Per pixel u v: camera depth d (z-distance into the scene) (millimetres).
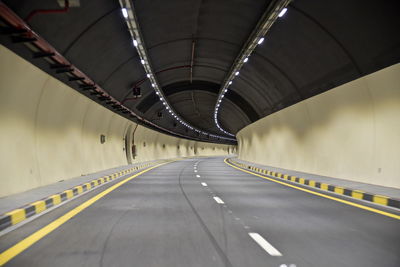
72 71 12828
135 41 14516
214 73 26531
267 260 4574
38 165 12102
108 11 12281
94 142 21172
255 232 6172
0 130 9570
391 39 10375
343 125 14422
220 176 19844
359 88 12680
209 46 19688
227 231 6246
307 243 5434
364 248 5168
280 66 18031
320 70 15180
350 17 11047
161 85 29344
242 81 25281
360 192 10344
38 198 8984
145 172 23438
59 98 13961
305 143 19297
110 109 22938
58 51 12219
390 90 11055
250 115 34188
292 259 4625
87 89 16062
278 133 25359
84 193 11789
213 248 5137
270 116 26734
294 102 20031
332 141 15578
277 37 15055
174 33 17219
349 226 6684
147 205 9203
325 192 12047
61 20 10891
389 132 11312
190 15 14938
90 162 19625
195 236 5863
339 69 13812
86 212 8125
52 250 5008
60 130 14898
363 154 12969
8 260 4559
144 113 35375
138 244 5344
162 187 13805
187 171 24719
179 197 10836
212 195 11328
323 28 12516
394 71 10562
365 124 12734
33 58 10766
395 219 7363
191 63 24141
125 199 10352
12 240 5562
